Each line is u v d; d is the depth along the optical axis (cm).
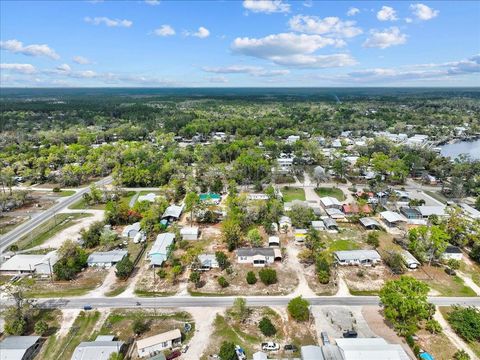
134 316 5878
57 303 6244
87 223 9925
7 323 5406
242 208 9619
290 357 4938
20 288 6125
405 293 5494
